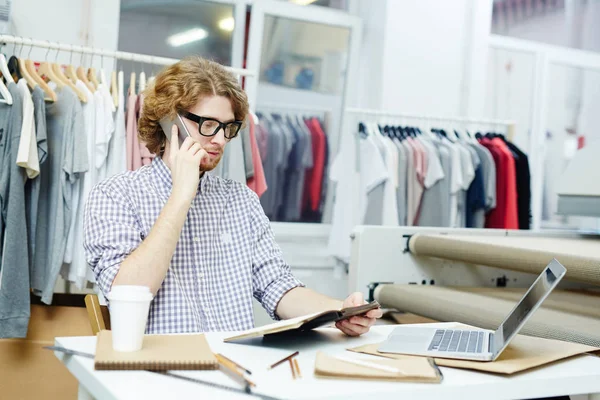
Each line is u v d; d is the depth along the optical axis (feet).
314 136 13.01
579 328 5.26
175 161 4.50
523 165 12.04
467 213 11.80
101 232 4.56
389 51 13.06
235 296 4.88
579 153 8.64
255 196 5.30
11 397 7.36
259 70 12.63
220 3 12.17
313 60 13.03
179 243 4.75
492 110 15.34
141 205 4.78
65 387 7.56
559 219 16.33
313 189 13.07
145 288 3.27
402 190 11.28
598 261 5.82
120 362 3.04
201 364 3.11
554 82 16.11
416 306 6.94
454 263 8.04
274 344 3.79
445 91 13.66
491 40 14.83
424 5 13.35
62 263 7.91
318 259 12.85
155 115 4.88
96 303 4.44
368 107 13.34
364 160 11.32
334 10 12.96
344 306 4.38
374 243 7.64
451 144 11.80
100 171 8.09
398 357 3.54
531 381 3.26
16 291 7.17
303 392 2.80
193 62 4.88
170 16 11.83
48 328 7.64
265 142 12.67
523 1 15.75
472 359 3.49
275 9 12.42
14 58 7.98
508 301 6.61
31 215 7.55
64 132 7.66
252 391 2.79
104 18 10.71
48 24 10.32
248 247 5.04
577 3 16.44
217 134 4.75
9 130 7.30
